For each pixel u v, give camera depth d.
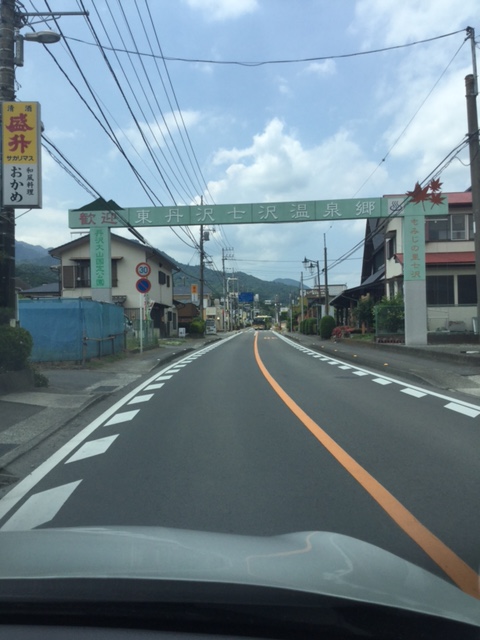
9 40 11.60
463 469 6.08
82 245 39.09
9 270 11.91
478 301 18.28
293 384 13.72
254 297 98.06
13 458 6.70
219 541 3.21
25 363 12.12
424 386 13.10
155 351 25.31
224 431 8.16
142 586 2.38
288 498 5.16
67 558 2.80
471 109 17.28
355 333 37.69
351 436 7.76
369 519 4.62
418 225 24.45
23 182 11.41
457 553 3.96
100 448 7.23
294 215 24.03
